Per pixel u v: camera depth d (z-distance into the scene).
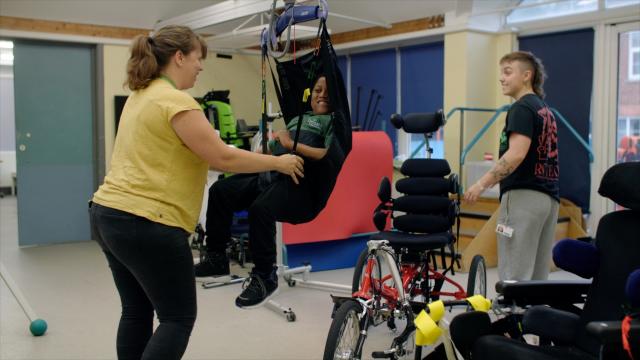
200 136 1.89
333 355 2.38
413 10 6.88
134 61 1.99
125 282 2.09
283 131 2.45
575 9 6.33
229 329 3.74
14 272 5.43
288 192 2.49
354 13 7.23
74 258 6.10
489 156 6.52
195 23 5.32
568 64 6.43
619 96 6.16
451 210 3.86
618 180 2.16
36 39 6.73
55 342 3.49
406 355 2.80
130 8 6.85
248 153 2.04
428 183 3.97
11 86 12.56
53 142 6.98
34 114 6.86
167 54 2.00
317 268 5.48
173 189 1.92
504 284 2.23
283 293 4.62
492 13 6.55
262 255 2.50
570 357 1.91
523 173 2.97
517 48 6.83
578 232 5.78
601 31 6.14
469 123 6.63
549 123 2.97
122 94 7.17
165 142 1.91
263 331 3.70
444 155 6.82
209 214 2.69
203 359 3.22
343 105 2.50
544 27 6.55
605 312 2.11
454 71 6.67
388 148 5.59
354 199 5.45
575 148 6.39
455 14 6.54
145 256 1.89
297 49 6.70
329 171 2.47
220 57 7.89
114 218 1.89
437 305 2.04
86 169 7.18
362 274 3.60
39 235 6.95
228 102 6.67
